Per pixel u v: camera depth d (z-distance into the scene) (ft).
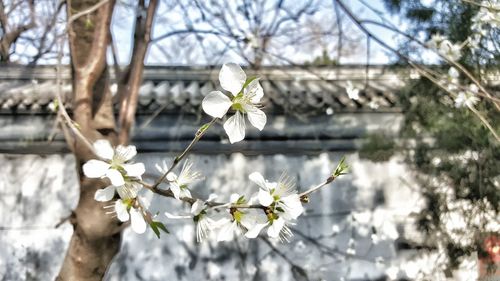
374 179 22.21
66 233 21.06
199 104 20.53
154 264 20.98
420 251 21.84
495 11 13.92
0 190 21.09
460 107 18.22
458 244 21.31
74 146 8.63
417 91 19.34
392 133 20.75
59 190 21.26
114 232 8.73
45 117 20.54
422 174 21.66
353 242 22.03
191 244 21.17
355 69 22.25
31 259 20.90
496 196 19.95
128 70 10.40
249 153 21.76
